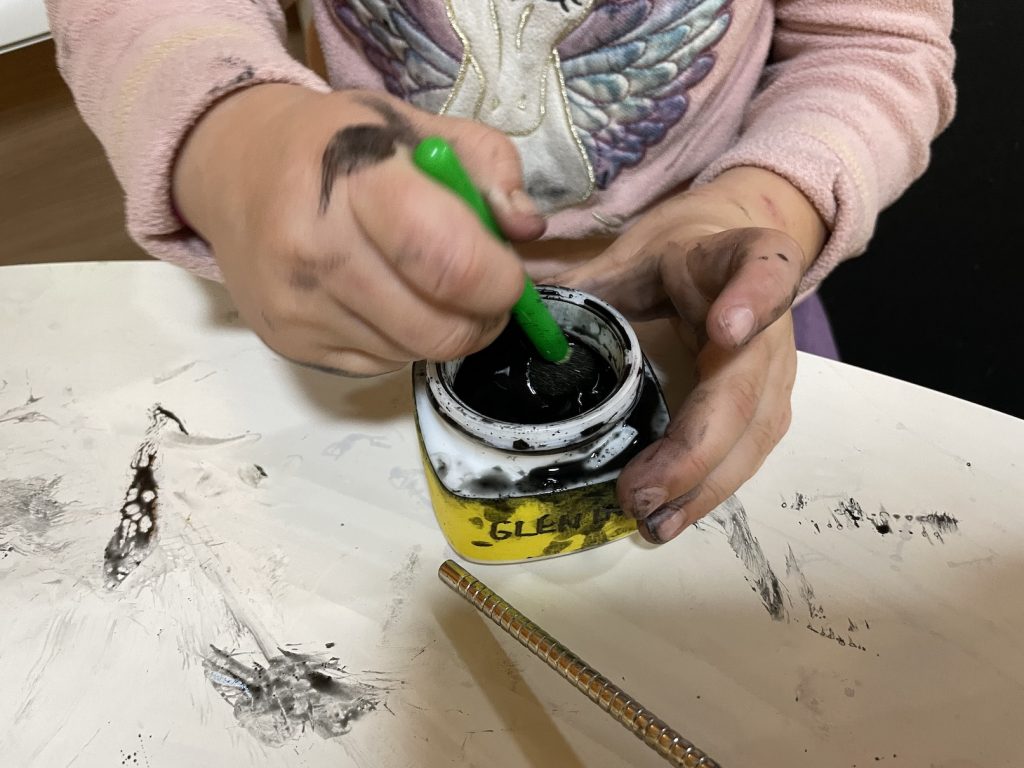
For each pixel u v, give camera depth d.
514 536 0.33
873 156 0.46
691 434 0.31
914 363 0.74
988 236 0.78
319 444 0.39
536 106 0.50
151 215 0.32
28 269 0.46
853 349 0.76
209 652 0.32
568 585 0.34
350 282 0.24
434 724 0.30
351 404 0.40
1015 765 0.29
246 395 0.41
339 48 0.53
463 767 0.29
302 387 0.41
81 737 0.30
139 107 0.31
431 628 0.32
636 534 0.35
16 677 0.31
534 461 0.31
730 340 0.27
